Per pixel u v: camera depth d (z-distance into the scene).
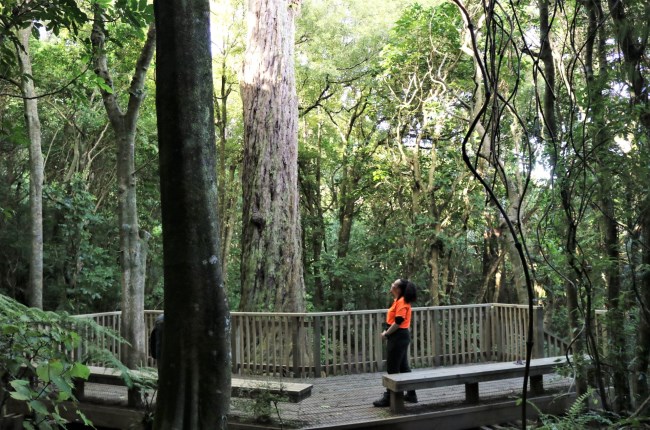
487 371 5.85
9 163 14.06
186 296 2.88
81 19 5.05
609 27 3.18
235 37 16.03
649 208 3.07
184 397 2.86
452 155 14.02
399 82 15.41
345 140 17.94
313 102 18.58
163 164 2.93
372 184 16.97
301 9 16.59
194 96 2.92
